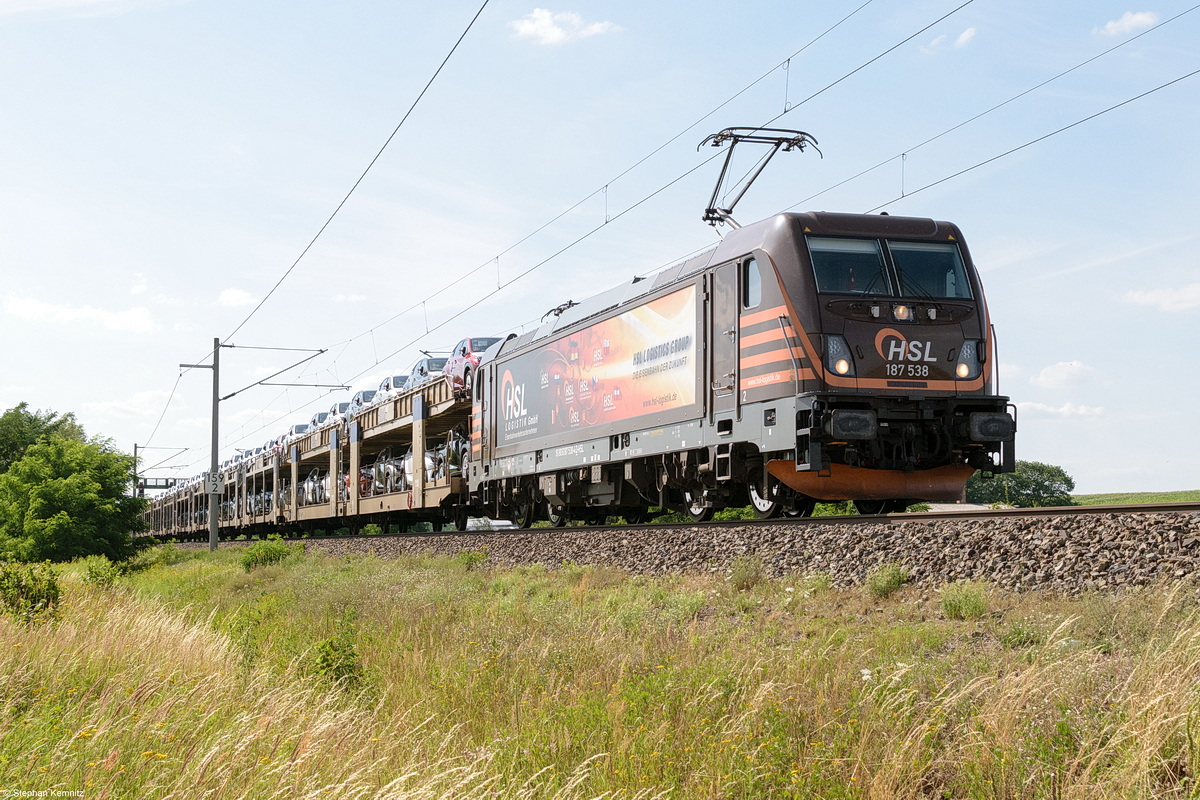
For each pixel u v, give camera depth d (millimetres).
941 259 15094
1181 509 10250
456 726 7484
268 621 14070
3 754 5746
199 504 64188
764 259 14883
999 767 5688
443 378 29031
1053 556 9758
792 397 14094
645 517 22812
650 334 18078
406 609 13719
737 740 6461
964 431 14438
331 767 6336
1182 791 5309
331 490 39531
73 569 24859
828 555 12039
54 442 31484
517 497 25000
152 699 7531
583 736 6949
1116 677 6539
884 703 6668
